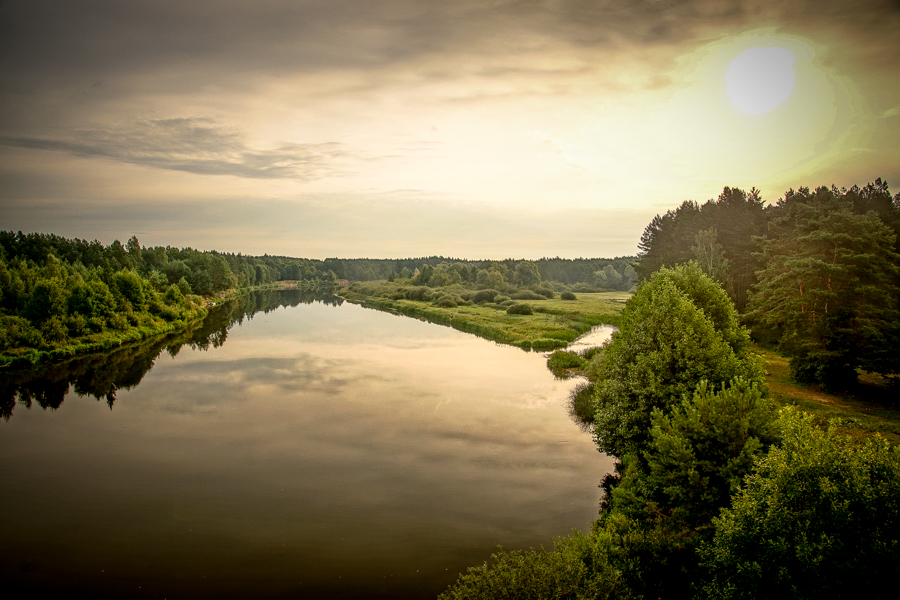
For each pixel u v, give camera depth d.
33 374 43.44
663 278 29.19
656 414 18.12
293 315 95.44
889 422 24.77
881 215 43.09
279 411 32.81
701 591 11.65
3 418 31.80
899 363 28.64
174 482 22.69
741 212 60.03
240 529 18.77
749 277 54.97
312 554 17.20
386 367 46.19
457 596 10.78
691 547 13.37
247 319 87.69
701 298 26.78
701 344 20.91
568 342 59.00
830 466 10.15
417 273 164.75
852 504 9.82
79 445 27.19
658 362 20.38
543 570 10.77
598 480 22.75
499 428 29.39
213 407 33.78
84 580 15.83
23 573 16.12
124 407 33.94
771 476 10.82
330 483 22.47
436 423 30.28
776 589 10.05
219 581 15.80
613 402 22.55
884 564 9.15
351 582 15.71
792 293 36.84
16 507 20.47
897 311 30.97
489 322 77.00
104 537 18.27
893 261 37.75
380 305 118.88
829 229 34.59
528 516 19.62
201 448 26.64
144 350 54.97
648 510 16.16
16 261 72.75
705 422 15.24
